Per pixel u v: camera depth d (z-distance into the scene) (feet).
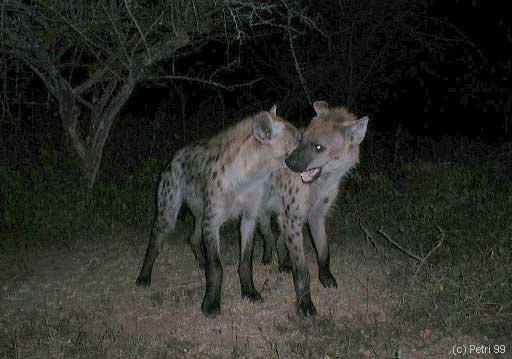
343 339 7.02
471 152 14.20
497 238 9.66
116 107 11.13
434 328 7.26
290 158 7.64
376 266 9.47
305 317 7.68
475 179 12.38
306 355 6.70
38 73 10.89
